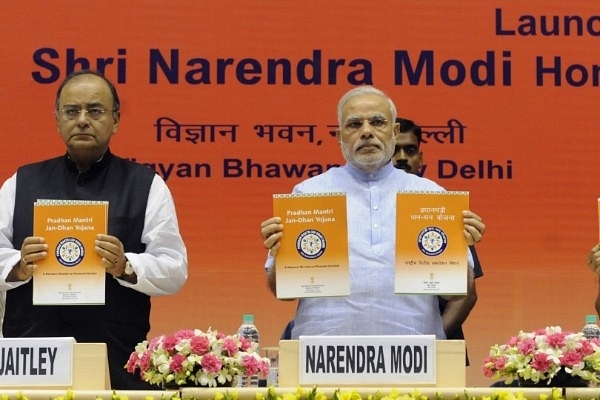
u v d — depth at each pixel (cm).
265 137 705
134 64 703
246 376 437
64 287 450
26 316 490
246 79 706
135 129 701
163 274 485
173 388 423
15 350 418
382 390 402
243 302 692
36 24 699
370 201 505
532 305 693
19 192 507
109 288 490
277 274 453
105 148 511
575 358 417
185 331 432
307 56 707
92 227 452
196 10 707
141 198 505
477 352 687
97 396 398
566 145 703
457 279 449
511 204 700
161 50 705
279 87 706
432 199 452
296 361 416
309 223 454
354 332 484
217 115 704
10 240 503
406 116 704
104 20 703
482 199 700
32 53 698
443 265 450
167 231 503
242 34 707
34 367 418
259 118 705
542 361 417
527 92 705
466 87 705
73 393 398
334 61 706
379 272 489
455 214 452
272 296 693
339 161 705
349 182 511
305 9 708
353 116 505
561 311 693
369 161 502
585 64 707
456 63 706
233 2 707
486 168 702
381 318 485
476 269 593
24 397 400
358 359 414
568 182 702
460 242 450
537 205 700
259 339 690
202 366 417
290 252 453
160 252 500
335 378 414
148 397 396
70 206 453
